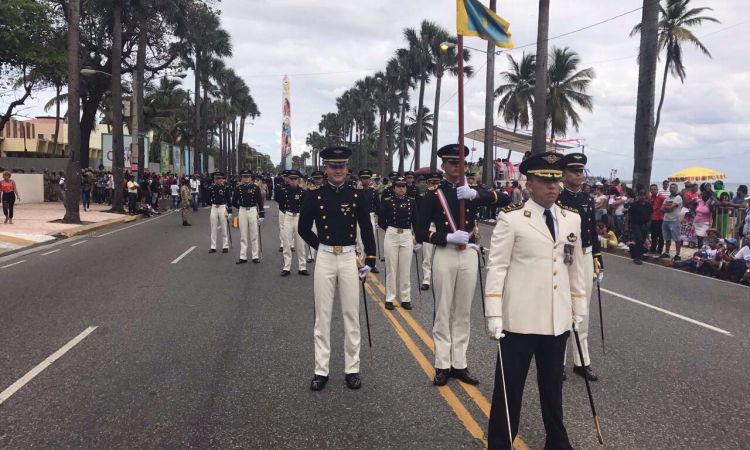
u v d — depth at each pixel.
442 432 3.86
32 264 10.97
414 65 43.62
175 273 10.02
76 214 18.59
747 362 5.43
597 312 7.52
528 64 42.94
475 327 6.67
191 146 71.06
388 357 5.48
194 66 46.22
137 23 26.98
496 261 3.31
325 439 3.74
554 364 3.33
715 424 4.03
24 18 25.17
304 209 4.90
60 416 4.04
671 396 4.55
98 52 29.52
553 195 3.24
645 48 14.96
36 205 26.58
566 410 4.27
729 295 8.90
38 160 35.56
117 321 6.66
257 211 11.38
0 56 25.02
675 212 12.44
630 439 3.79
